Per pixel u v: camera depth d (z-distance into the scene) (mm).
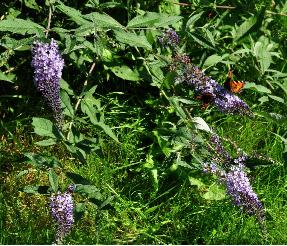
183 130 2111
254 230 2076
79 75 2352
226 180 2010
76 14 2086
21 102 2314
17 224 2051
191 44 2408
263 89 2254
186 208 2141
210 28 2406
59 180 2164
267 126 2332
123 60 2326
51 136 1969
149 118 2328
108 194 2137
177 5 2426
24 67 2311
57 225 1882
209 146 2107
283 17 2498
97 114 2109
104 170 2168
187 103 2195
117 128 2295
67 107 2039
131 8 2318
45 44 2006
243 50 2334
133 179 2186
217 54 2354
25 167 2188
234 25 2420
